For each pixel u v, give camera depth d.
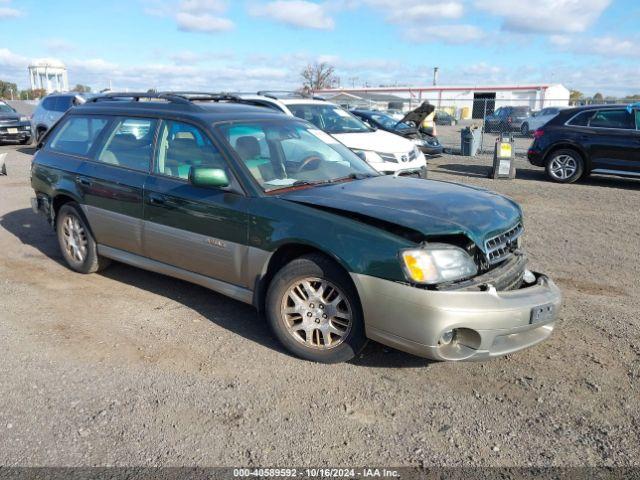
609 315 4.79
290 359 3.96
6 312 4.75
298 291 3.89
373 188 4.27
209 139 4.43
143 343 4.20
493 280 3.55
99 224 5.25
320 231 3.69
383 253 3.45
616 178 13.34
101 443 3.03
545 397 3.52
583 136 11.97
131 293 5.20
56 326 4.48
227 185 4.12
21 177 12.20
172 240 4.58
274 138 4.74
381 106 40.25
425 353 3.43
